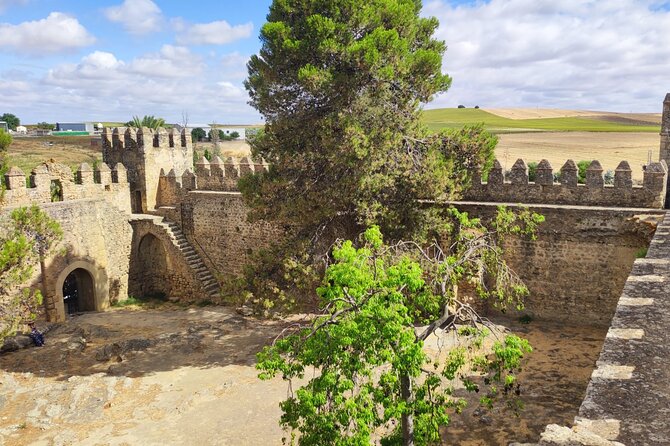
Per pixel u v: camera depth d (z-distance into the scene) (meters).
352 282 12.05
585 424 5.84
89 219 31.81
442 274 15.12
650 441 5.45
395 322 11.08
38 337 25.83
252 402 19.31
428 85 23.06
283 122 23.05
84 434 17.58
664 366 7.01
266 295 23.06
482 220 24.64
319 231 24.12
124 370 22.72
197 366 22.88
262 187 23.97
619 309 9.14
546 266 24.16
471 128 24.88
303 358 11.54
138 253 35.50
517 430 15.99
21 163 67.31
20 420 18.48
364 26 22.67
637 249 21.97
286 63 22.80
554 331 23.33
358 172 21.98
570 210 23.17
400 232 23.30
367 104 22.52
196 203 34.25
